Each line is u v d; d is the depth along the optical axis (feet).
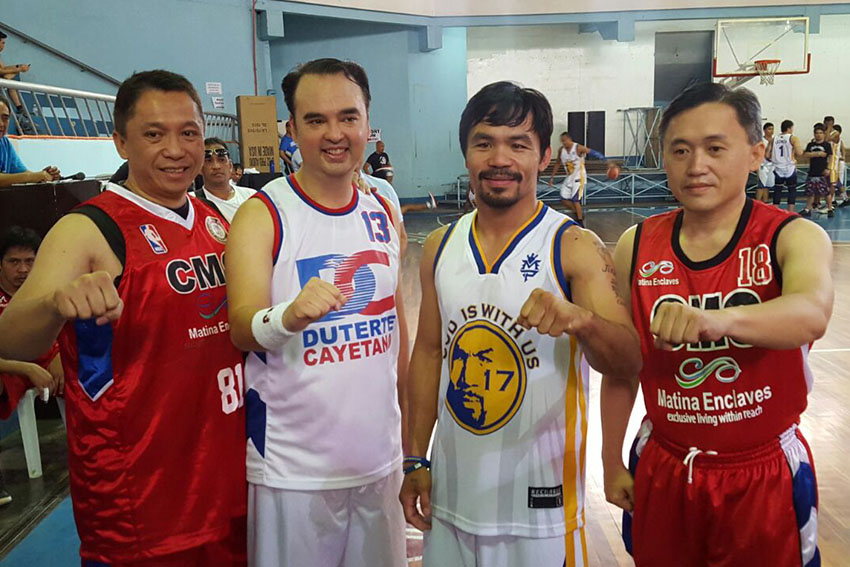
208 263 5.06
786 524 4.38
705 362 4.38
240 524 5.34
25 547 8.21
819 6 43.70
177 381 4.80
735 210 4.39
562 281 4.34
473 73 47.47
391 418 5.16
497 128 4.23
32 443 10.12
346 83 4.68
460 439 4.55
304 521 4.85
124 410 4.68
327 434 4.79
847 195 44.78
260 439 4.92
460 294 4.53
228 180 11.21
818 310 3.75
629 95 48.03
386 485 5.17
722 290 4.36
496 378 4.42
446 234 4.77
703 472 4.48
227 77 33.60
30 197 10.62
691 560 4.67
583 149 34.88
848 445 10.21
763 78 45.55
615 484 4.98
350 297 4.88
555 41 47.26
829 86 47.03
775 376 4.33
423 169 45.14
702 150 4.21
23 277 9.70
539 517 4.42
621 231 32.78
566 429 4.44
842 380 13.00
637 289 4.69
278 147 29.12
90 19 27.86
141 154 4.81
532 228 4.44
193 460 4.87
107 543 4.79
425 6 41.98
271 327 4.06
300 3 36.06
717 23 44.60
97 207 4.73
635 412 11.77
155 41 30.40
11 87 14.44
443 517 4.68
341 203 4.98
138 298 4.69
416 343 5.10
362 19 39.17
